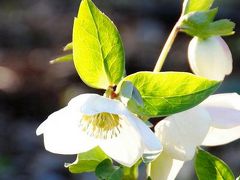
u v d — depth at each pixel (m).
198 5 0.47
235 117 0.44
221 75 0.47
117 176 0.44
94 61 0.43
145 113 0.43
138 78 0.42
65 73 1.68
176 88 0.42
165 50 0.46
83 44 0.43
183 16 0.46
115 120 0.45
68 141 0.44
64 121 0.44
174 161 0.45
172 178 0.45
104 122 0.45
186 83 0.42
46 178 1.39
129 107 0.42
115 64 0.43
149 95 0.42
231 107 0.45
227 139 0.46
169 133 0.44
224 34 0.46
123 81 0.42
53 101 1.64
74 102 0.42
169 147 0.44
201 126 0.43
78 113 0.44
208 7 0.47
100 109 0.41
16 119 1.62
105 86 0.44
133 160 0.44
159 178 0.45
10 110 1.64
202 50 0.47
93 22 0.42
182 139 0.44
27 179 1.39
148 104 0.43
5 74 1.72
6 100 1.65
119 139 0.44
